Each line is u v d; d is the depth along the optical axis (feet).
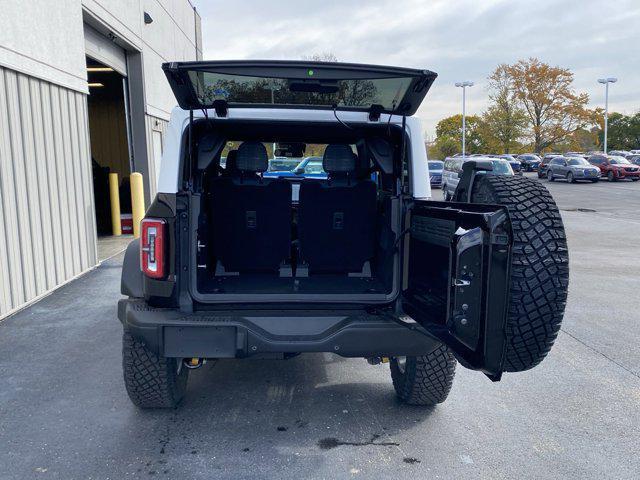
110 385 13.84
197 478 9.76
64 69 26.02
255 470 10.02
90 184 29.14
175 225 10.22
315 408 12.65
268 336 9.93
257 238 12.10
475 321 8.37
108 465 10.16
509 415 12.44
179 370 12.38
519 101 207.82
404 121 10.71
